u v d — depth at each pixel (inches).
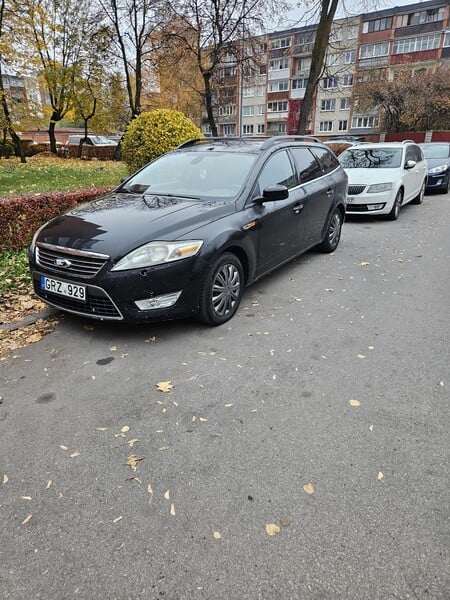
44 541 78.2
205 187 182.1
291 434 105.7
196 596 68.4
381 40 1870.1
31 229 241.0
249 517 82.7
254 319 170.6
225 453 99.5
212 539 78.2
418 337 156.8
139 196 182.1
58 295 150.6
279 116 2249.0
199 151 205.0
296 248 216.7
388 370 134.3
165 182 192.2
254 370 134.0
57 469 94.9
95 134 1478.8
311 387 125.2
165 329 160.6
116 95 1032.2
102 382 127.4
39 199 241.4
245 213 169.6
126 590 69.6
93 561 74.4
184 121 435.5
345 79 1977.1
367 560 74.1
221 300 162.1
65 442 103.2
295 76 2127.2
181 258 142.8
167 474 93.4
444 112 1407.5
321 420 110.8
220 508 84.7
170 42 831.7
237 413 113.7
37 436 105.2
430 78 1413.6
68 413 113.7
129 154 439.8
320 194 229.9
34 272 156.7
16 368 135.2
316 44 597.3
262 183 184.2
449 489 89.1
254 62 844.6
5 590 69.6
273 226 186.9
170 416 112.4
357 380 128.8
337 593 68.8
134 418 111.7
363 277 224.4
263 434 105.7
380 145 423.2
